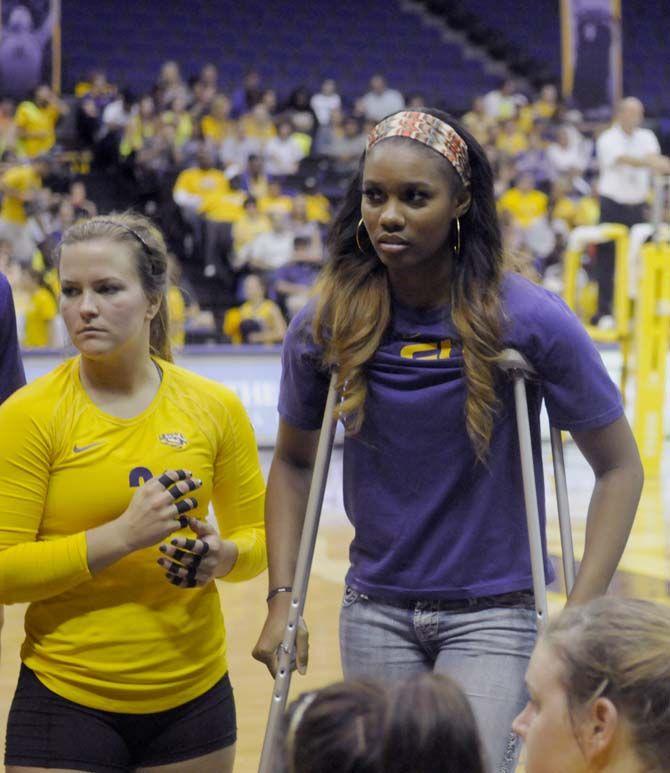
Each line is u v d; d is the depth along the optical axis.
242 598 11.69
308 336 4.57
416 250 4.28
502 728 4.28
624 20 35.84
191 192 25.56
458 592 4.39
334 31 34.72
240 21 33.97
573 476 19.78
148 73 32.12
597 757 2.70
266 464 20.30
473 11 36.12
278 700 4.38
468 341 4.30
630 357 22.92
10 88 27.84
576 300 22.33
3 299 5.28
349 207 4.55
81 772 4.29
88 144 26.86
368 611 4.52
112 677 4.34
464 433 4.37
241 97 28.88
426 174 4.23
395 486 4.44
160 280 4.48
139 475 4.37
